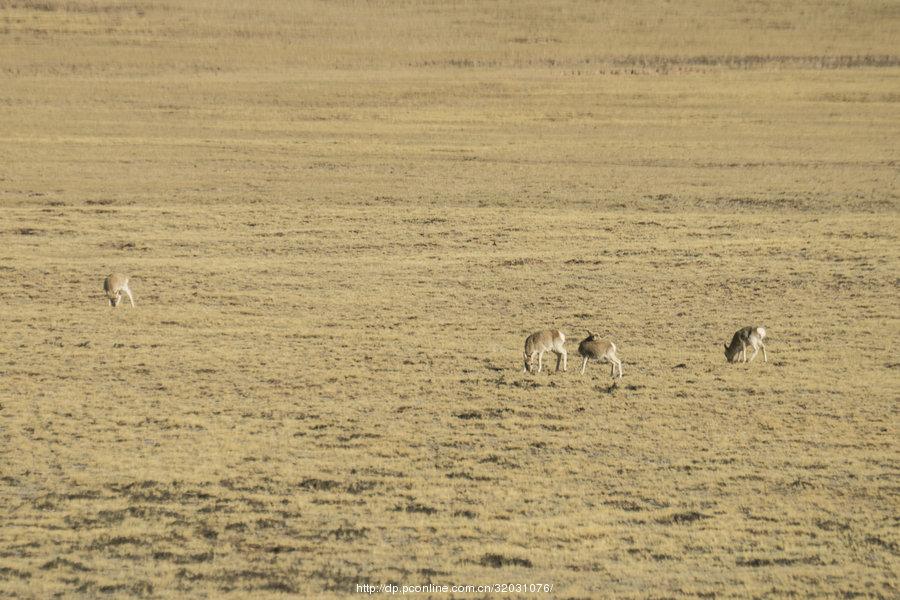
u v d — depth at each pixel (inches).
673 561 2454.5
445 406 3476.9
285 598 2242.9
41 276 5221.5
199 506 2738.7
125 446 3142.2
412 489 2854.3
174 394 3607.3
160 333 4330.7
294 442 3176.7
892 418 3388.3
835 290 5064.0
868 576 2390.5
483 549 2504.9
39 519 2650.1
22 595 2249.0
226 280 5216.5
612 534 2593.5
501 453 3105.3
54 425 3299.7
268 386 3698.3
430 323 4505.4
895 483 2906.0
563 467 2999.5
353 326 4463.6
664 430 3272.6
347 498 2790.4
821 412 3440.0
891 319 4579.2
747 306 4795.8
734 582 2352.4
